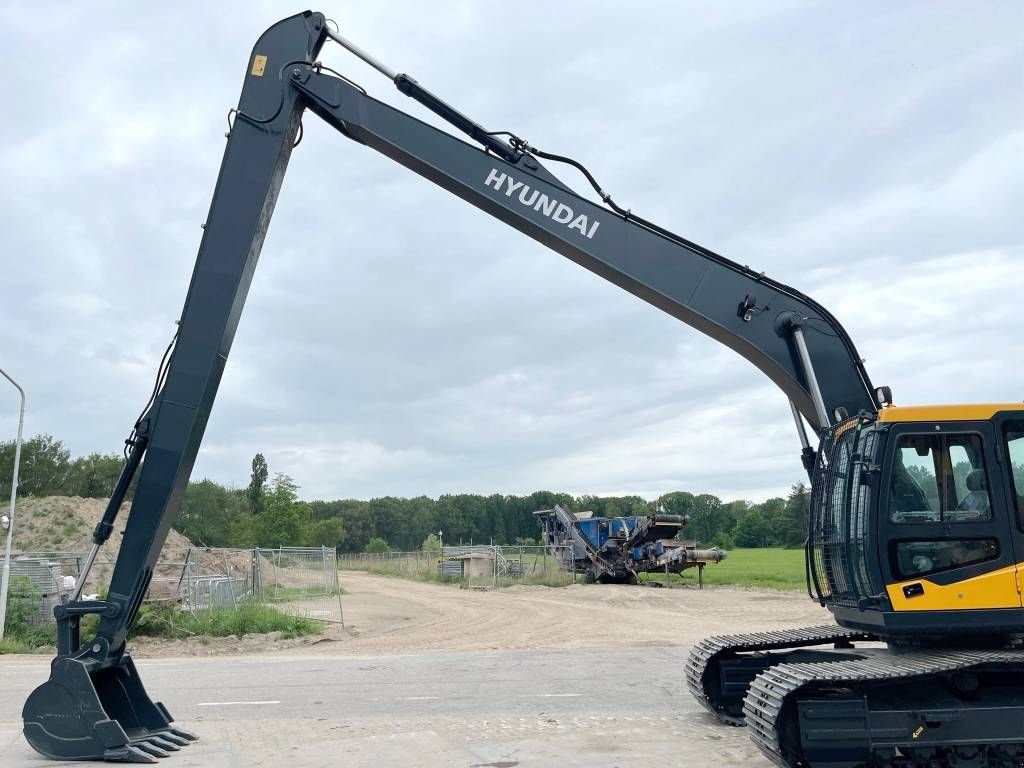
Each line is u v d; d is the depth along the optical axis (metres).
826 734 7.08
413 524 132.00
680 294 8.94
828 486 8.29
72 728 7.97
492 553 46.47
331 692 12.14
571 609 28.00
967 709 7.21
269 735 9.12
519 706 10.83
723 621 23.58
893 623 7.43
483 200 9.24
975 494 7.59
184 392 8.80
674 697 11.43
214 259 9.00
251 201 9.09
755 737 7.56
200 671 14.55
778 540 107.00
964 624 7.37
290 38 9.37
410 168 9.42
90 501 39.03
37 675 14.03
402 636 21.23
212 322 8.91
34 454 72.44
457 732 9.14
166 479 8.67
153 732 8.78
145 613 20.77
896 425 7.68
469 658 15.95
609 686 12.39
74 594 8.52
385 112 9.31
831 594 8.21
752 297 8.80
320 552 30.95
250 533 64.88
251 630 20.94
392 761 7.87
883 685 7.45
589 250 9.03
